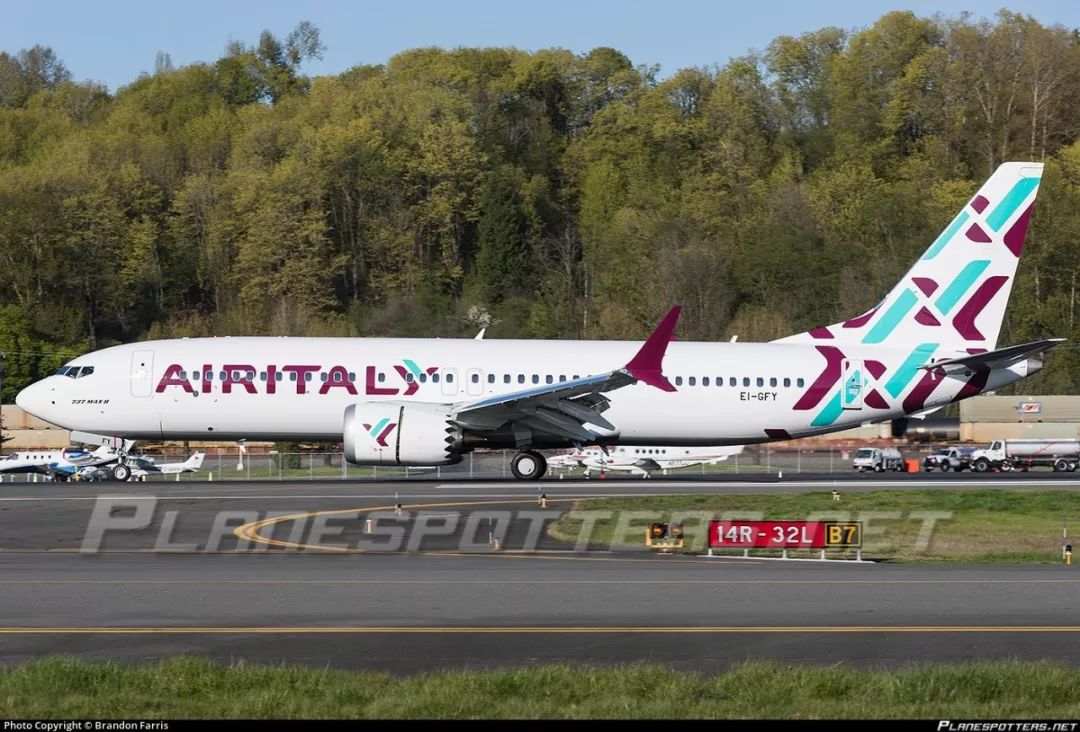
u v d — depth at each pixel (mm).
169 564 120125
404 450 197500
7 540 136125
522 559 125562
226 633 89125
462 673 76562
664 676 75750
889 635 89500
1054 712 70688
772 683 73938
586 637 88375
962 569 120688
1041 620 94812
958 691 73688
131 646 85250
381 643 86375
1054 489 189500
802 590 106438
